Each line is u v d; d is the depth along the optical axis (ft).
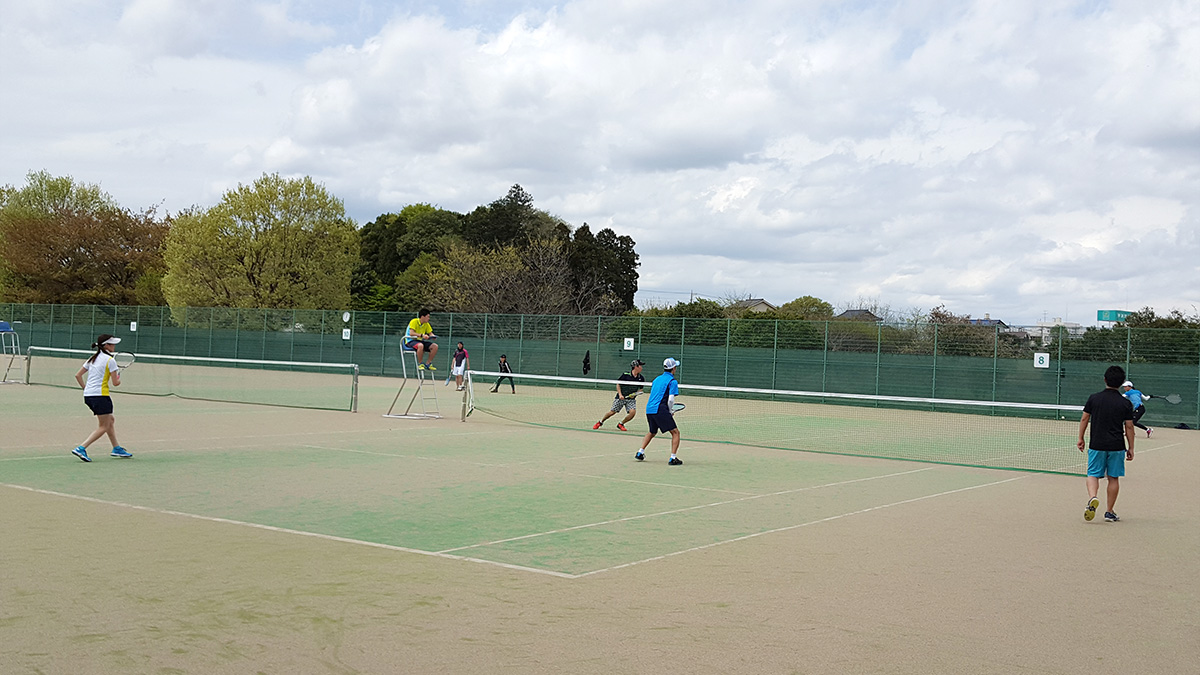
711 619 19.30
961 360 106.52
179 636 17.17
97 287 208.54
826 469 48.29
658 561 24.86
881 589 22.26
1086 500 39.11
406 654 16.55
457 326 140.05
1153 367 96.22
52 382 102.06
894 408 110.01
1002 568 24.91
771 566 24.53
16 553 23.29
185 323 165.78
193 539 25.89
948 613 20.24
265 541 26.00
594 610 19.77
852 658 16.94
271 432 57.77
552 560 24.70
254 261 176.35
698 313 155.63
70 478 36.50
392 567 23.34
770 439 67.10
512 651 16.88
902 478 45.47
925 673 16.24
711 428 76.23
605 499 35.73
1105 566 25.53
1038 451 62.44
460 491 36.65
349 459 45.80
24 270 204.64
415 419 71.97
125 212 213.25
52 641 16.60
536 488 38.14
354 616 18.83
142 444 48.98
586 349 129.39
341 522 29.35
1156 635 18.98
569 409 89.25
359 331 148.77
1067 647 17.98
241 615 18.65
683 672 15.96
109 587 20.36
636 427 72.64
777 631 18.54
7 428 54.34
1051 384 101.40
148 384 109.09
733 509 34.14
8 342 188.96
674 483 40.98
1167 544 29.12
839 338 113.50
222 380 123.54
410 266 236.02
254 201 174.50
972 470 49.98
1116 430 33.09
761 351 118.01
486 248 225.56
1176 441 76.54
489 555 25.12
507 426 69.26
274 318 156.66
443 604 19.94
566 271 201.36
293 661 16.01
